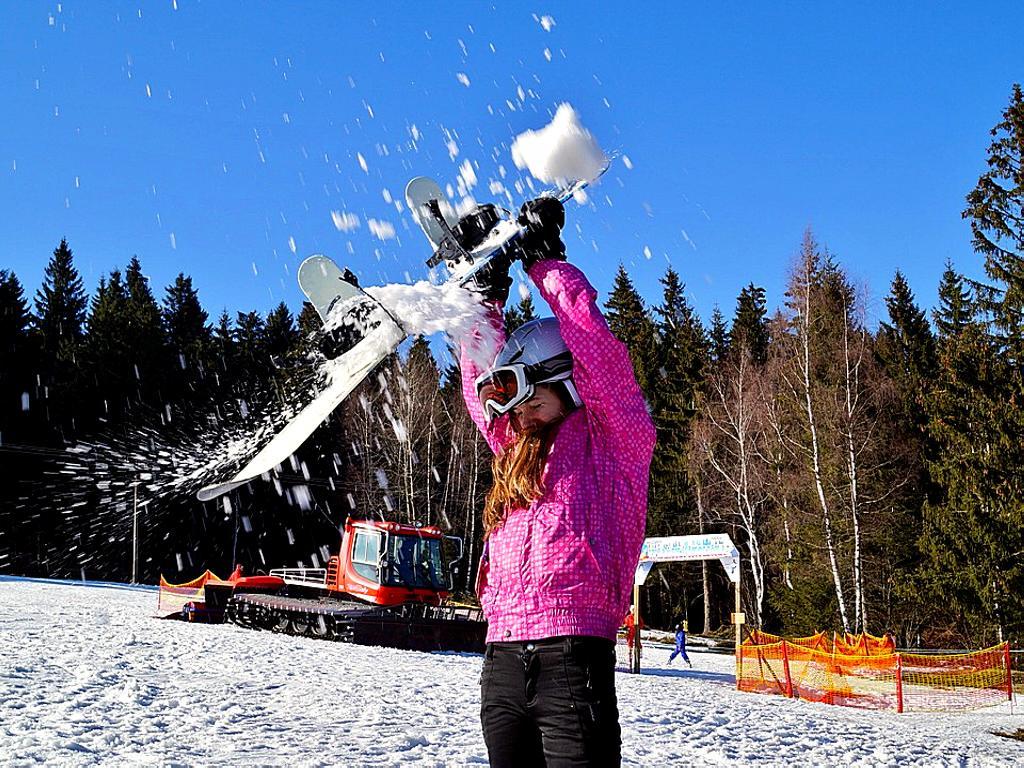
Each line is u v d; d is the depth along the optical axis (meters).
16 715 6.71
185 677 10.08
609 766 2.11
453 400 47.28
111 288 69.00
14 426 41.12
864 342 36.97
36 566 34.59
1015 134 33.94
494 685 2.25
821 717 12.57
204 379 47.75
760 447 38.91
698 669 22.88
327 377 2.47
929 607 33.00
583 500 2.22
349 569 20.38
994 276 33.66
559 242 2.43
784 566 36.56
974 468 30.78
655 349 59.88
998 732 13.09
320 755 5.98
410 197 2.52
